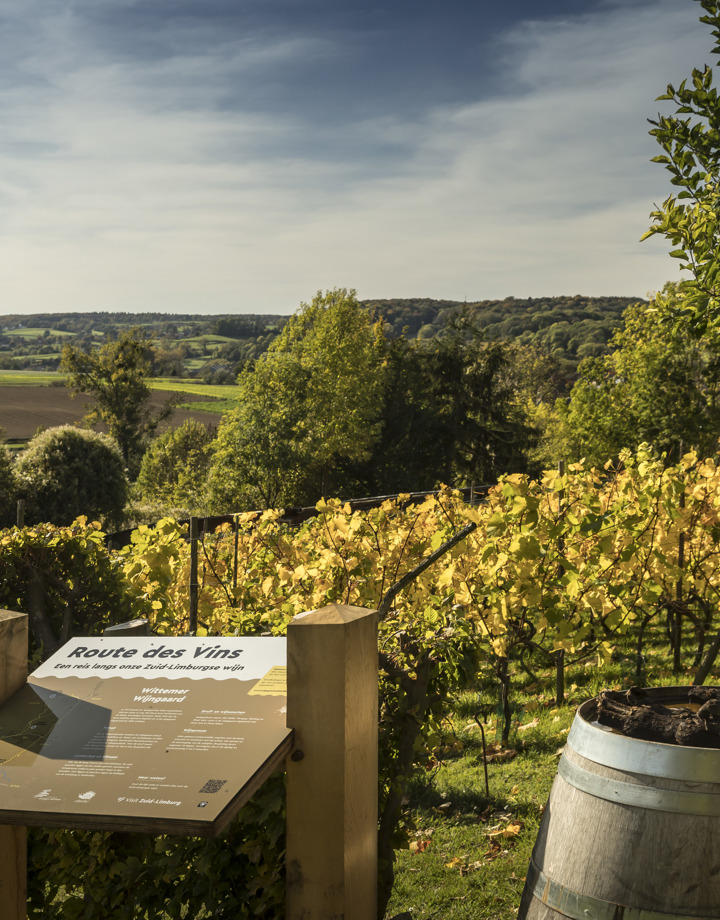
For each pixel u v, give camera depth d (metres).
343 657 1.72
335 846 1.74
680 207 3.94
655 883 1.91
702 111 3.81
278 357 39.53
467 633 2.76
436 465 39.72
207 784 1.58
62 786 1.62
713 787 1.91
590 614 5.69
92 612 6.09
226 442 38.09
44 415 68.00
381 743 2.53
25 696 1.95
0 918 2.01
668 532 5.94
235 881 2.08
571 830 2.08
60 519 26.33
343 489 40.41
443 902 3.28
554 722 5.56
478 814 4.21
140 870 2.15
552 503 5.27
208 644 2.06
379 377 39.66
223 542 6.56
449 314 40.69
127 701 1.88
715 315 4.06
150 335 57.09
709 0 3.69
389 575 5.38
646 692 2.33
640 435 32.34
